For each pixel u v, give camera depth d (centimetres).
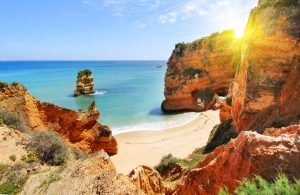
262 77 1992
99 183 1070
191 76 6041
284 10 1903
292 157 780
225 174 973
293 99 1712
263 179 735
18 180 1231
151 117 5425
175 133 4119
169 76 6284
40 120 2567
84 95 8256
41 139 1742
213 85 6181
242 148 911
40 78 14138
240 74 2417
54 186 1137
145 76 15488
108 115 5575
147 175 1568
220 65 6222
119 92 8925
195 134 3903
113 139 3219
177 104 6031
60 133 2703
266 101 1941
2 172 1301
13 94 2380
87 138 2966
